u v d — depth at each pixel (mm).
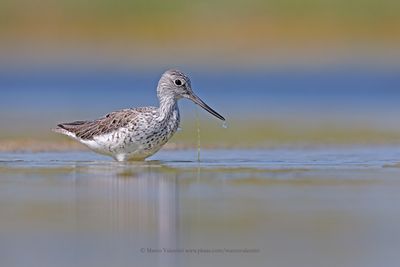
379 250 10945
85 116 27469
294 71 37250
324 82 36031
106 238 11492
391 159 18328
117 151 17297
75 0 42625
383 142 21781
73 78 36969
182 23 42281
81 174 15969
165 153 19453
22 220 12383
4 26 41594
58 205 13297
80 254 10812
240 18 42406
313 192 14312
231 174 16031
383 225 12102
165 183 15047
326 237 11547
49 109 29609
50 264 10453
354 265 10367
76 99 32875
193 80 37094
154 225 12086
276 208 13102
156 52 40281
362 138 22625
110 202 13477
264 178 15641
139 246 11133
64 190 14445
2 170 16531
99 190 14445
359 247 11070
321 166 17156
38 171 16406
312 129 24656
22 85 36312
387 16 42156
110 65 38469
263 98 34125
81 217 12523
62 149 20188
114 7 42656
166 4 42844
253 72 37531
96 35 41688
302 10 42656
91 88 35969
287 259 10625
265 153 19500
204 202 13500
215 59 39438
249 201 13594
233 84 36312
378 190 14492
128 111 17141
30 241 11352
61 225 12109
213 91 35812
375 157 18703
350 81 36125
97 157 18656
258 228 11953
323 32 41875
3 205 13297
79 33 41750
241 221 12312
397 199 13750
